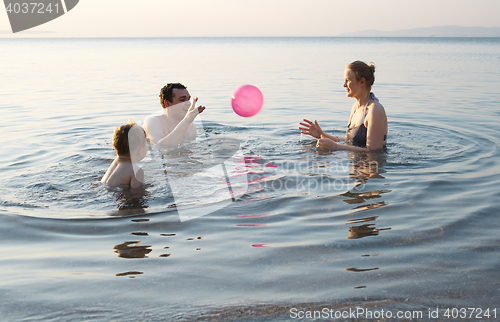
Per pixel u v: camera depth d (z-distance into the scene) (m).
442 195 3.21
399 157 4.35
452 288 1.92
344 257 2.23
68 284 1.96
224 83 12.46
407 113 7.29
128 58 27.55
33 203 3.06
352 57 29.27
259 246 2.37
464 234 2.52
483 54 34.41
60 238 2.51
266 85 11.80
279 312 1.74
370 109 4.76
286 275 2.04
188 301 1.82
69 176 3.69
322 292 1.89
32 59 26.23
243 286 1.94
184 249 2.34
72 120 6.79
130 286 1.94
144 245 2.40
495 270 2.08
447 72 16.06
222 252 2.29
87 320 1.68
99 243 2.43
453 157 4.35
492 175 3.72
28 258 2.24
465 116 6.96
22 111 7.68
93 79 13.73
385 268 2.10
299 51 42.19
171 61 24.02
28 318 1.69
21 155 4.50
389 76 14.50
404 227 2.62
